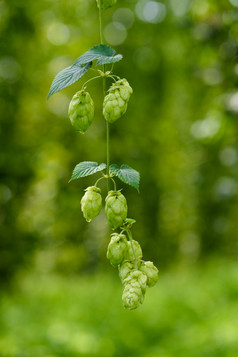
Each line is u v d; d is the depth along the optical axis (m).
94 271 9.68
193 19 4.89
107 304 6.38
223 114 4.63
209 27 4.72
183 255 11.28
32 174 6.92
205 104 5.18
